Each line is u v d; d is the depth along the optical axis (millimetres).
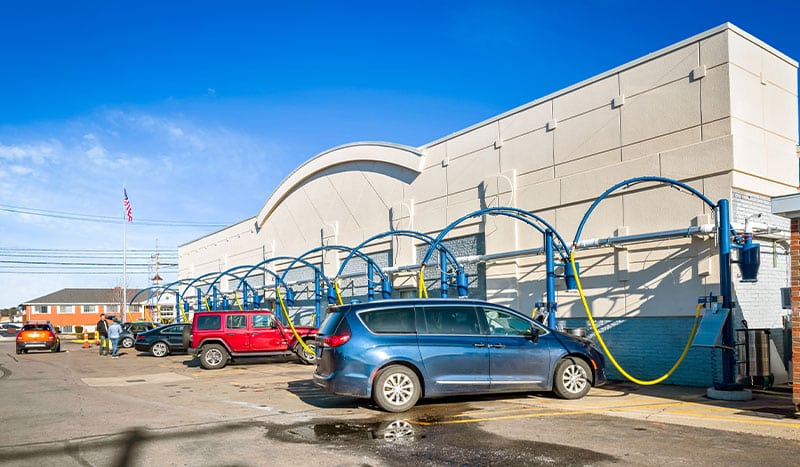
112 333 25641
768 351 11578
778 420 8430
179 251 46469
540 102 16094
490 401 10422
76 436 8109
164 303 56531
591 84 14805
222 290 37656
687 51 12836
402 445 7254
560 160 15414
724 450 6758
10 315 114375
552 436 7566
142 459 6809
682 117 12828
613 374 13828
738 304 11828
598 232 14289
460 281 16172
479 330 10242
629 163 13688
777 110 13102
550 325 12938
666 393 11320
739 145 12008
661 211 13008
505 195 16766
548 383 10414
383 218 22266
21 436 8180
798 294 8531
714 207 10898
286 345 19141
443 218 19125
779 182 12898
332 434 7953
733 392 10297
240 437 7863
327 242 25812
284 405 10562
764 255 12516
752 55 12633
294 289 28672
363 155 23172
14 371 18859
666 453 6660
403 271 20547
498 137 17312
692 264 12383
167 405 10836
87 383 14969
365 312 10008
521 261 16234
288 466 6422
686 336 12492
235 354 18656
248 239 34656
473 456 6688
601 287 14148
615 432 7750
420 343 9844
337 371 9734
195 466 6484
